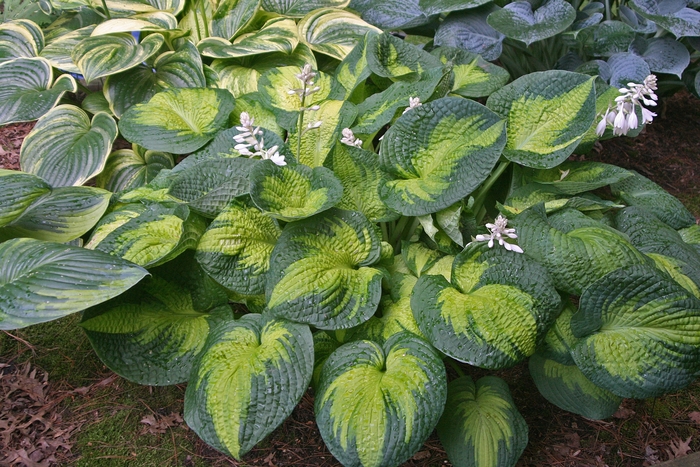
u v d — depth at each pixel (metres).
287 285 1.09
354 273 1.16
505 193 1.47
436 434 1.22
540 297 1.10
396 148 1.26
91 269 1.04
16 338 1.34
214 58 1.73
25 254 1.07
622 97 1.21
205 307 1.24
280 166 1.20
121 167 1.58
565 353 1.15
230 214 1.19
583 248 1.14
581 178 1.41
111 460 1.15
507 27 1.64
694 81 1.80
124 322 1.16
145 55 1.56
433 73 1.42
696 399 1.32
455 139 1.25
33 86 1.62
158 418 1.22
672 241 1.27
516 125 1.32
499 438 1.09
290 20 1.76
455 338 1.05
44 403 1.23
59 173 1.46
